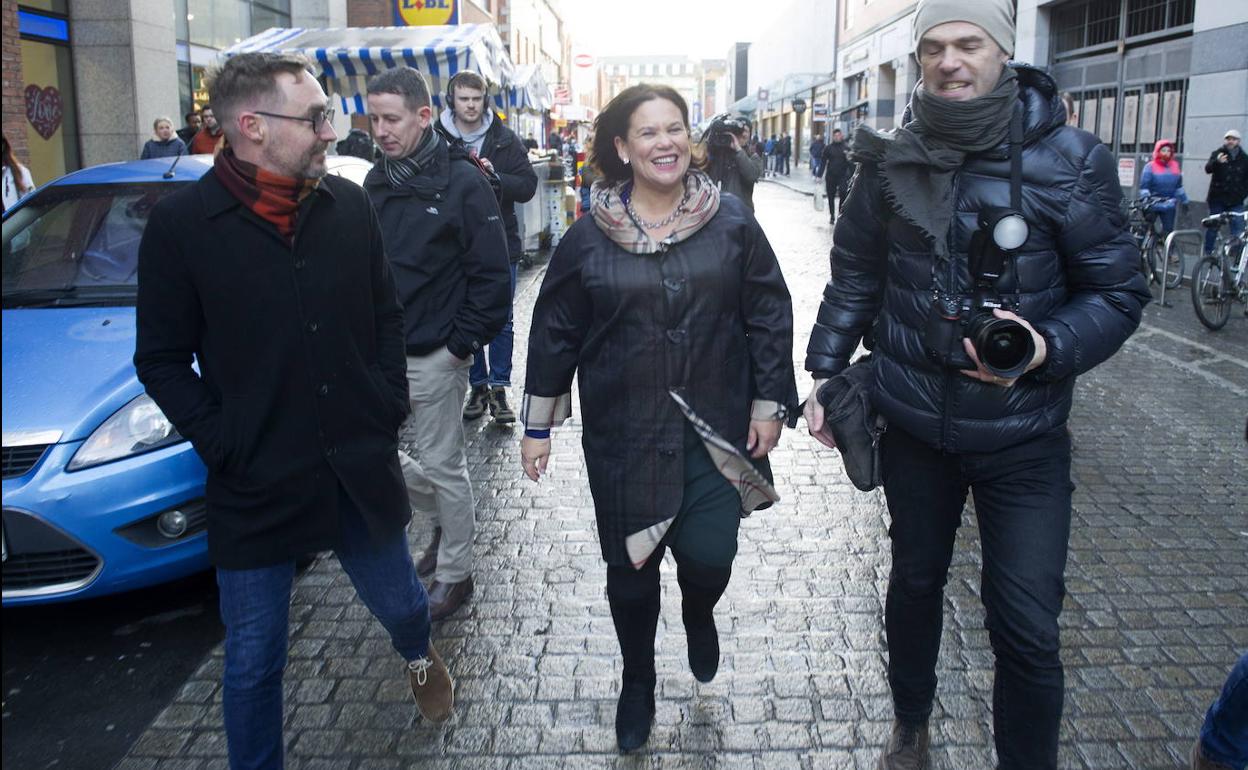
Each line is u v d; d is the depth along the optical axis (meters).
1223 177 11.91
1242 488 5.18
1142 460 5.64
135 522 3.71
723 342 2.78
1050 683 2.42
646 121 2.63
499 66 12.65
